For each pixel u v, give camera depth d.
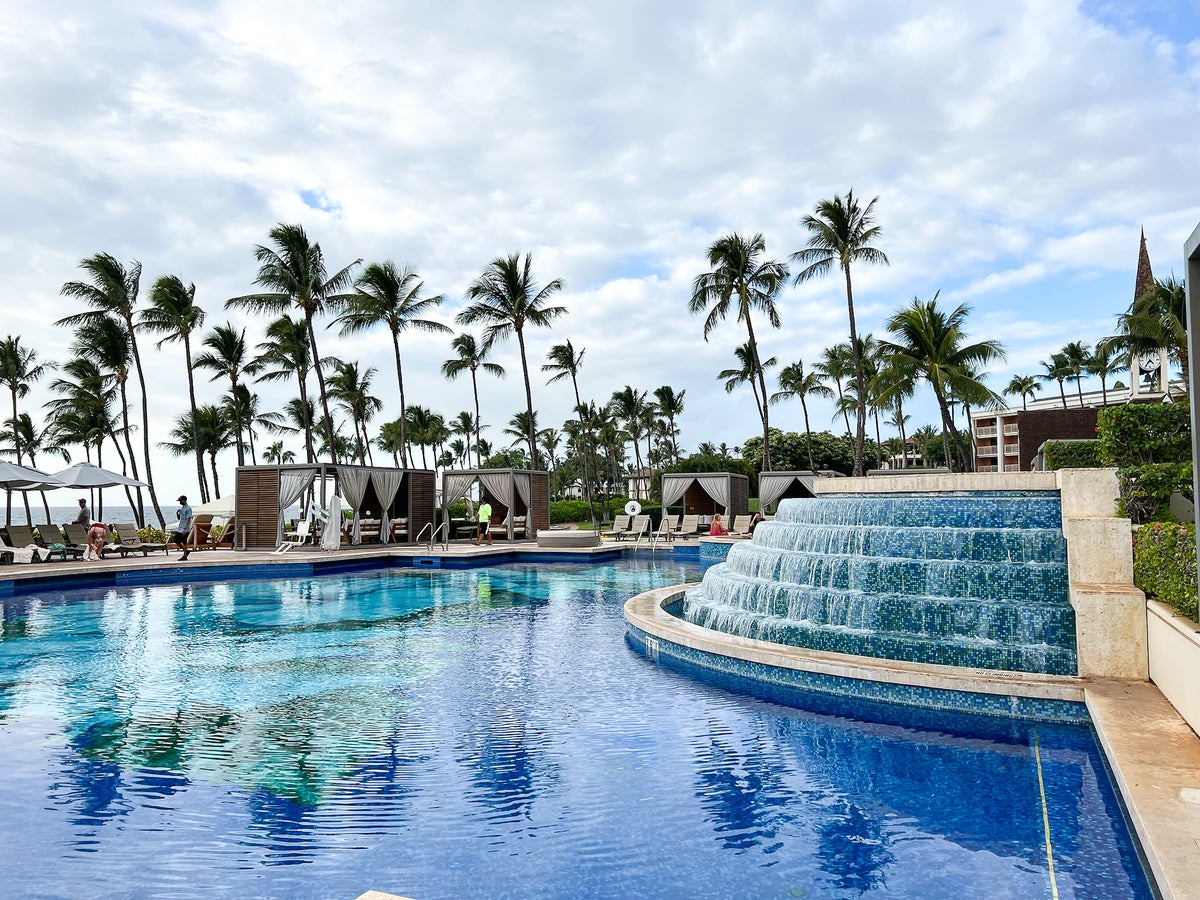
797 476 31.06
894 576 8.15
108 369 38.81
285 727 6.30
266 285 31.70
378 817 4.43
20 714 6.71
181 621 12.08
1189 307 3.64
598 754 5.60
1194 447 3.66
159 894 3.49
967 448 72.62
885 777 5.10
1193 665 4.90
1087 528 7.12
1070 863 3.80
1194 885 2.85
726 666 8.23
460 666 8.70
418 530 28.69
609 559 24.38
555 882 3.62
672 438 73.81
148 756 5.56
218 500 27.92
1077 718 6.19
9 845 4.04
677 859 3.88
